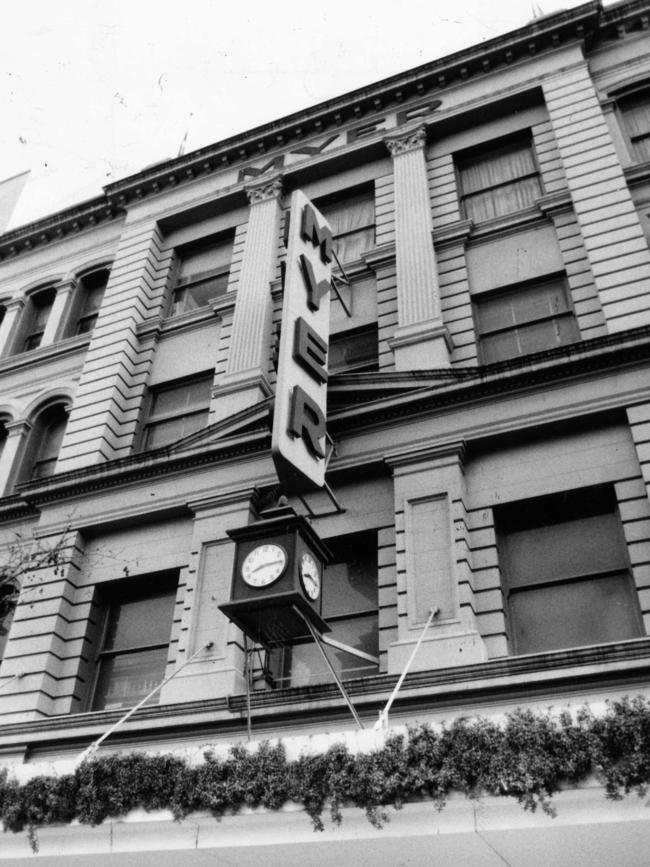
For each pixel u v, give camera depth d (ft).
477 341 54.65
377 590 46.32
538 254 56.59
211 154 76.48
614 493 43.78
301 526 40.47
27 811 32.27
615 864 28.17
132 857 31.81
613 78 64.18
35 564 52.75
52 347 74.28
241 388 57.88
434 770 27.27
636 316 48.26
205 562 49.80
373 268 61.11
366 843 28.66
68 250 83.76
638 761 25.21
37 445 70.54
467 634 40.11
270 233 68.69
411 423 48.83
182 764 31.01
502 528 45.27
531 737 26.73
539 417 45.93
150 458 55.11
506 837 27.17
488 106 66.33
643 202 55.57
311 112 73.20
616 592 41.29
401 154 67.10
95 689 50.83
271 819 29.55
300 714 40.86
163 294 71.97
